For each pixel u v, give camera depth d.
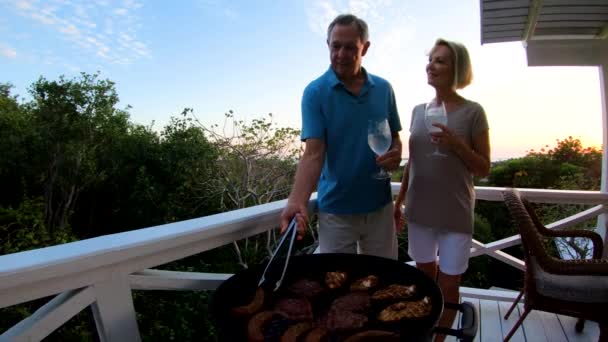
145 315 6.51
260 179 10.82
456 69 1.57
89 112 14.73
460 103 1.64
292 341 0.76
